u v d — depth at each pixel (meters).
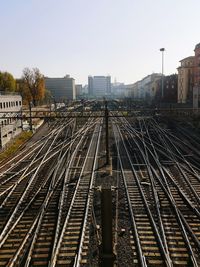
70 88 144.88
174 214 14.11
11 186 18.45
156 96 81.88
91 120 49.69
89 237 11.98
